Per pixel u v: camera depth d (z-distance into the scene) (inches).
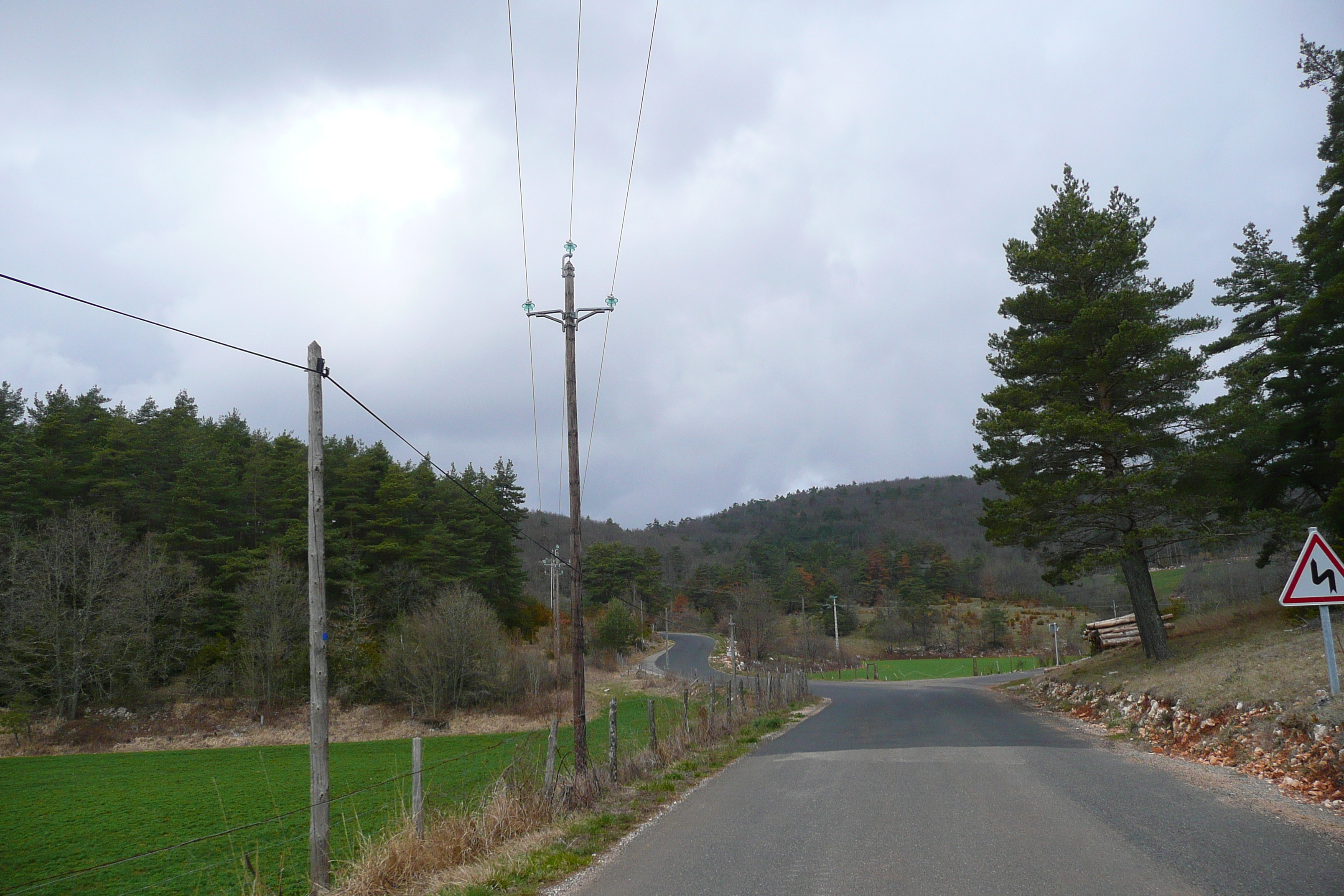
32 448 2034.9
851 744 681.6
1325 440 940.0
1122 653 1200.2
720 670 3051.2
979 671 3174.2
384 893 305.4
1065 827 315.3
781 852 305.1
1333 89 952.3
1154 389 932.0
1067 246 1017.5
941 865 269.4
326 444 2751.0
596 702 1958.7
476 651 1908.2
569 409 631.8
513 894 281.3
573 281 647.1
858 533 6756.9
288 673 1911.9
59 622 1754.4
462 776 785.6
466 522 2647.6
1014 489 1002.1
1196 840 283.1
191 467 2197.3
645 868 300.7
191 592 1941.4
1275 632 854.5
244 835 683.4
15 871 625.6
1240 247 1198.3
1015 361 1015.0
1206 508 893.2
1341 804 328.2
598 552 4160.9
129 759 1433.3
